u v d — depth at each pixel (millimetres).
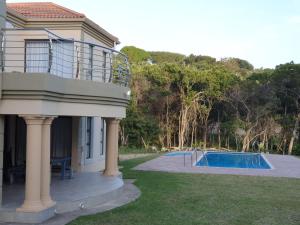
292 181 19406
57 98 12297
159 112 42719
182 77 41531
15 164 18344
